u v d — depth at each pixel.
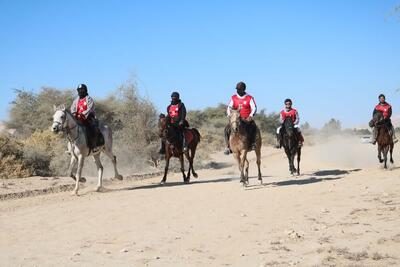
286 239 10.10
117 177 18.88
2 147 24.00
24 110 43.09
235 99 17.61
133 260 8.71
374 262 8.44
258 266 8.41
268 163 33.78
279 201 14.34
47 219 12.38
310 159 35.41
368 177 18.64
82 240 10.17
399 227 10.65
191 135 20.75
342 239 9.98
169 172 27.83
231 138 17.06
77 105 17.59
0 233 10.88
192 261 8.71
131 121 30.88
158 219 12.16
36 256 8.93
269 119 88.50
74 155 17.05
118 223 11.77
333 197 14.58
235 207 13.59
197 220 11.98
